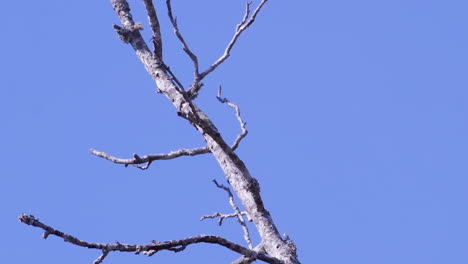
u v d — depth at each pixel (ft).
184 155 94.99
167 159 94.94
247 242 84.84
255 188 79.15
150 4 87.10
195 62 85.97
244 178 79.41
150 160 94.94
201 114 87.81
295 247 76.84
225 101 93.81
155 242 63.67
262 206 80.28
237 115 92.02
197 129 88.99
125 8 101.40
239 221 87.04
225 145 75.20
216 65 88.48
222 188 91.09
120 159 95.50
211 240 66.39
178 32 81.05
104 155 96.58
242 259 73.51
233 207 89.20
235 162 77.20
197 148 94.99
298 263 75.56
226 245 67.41
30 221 59.67
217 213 91.86
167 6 78.18
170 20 79.41
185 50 83.87
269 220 79.82
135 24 98.63
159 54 92.27
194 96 88.58
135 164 95.25
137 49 96.48
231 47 89.30
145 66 94.79
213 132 74.08
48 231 59.72
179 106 88.28
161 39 90.12
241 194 82.17
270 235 77.87
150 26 89.15
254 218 80.33
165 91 90.79
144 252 63.77
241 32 88.43
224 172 85.25
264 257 69.51
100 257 61.72
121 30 98.12
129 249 62.39
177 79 71.97
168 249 63.98
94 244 61.36
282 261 70.49
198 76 87.20
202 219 91.61
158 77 92.17
